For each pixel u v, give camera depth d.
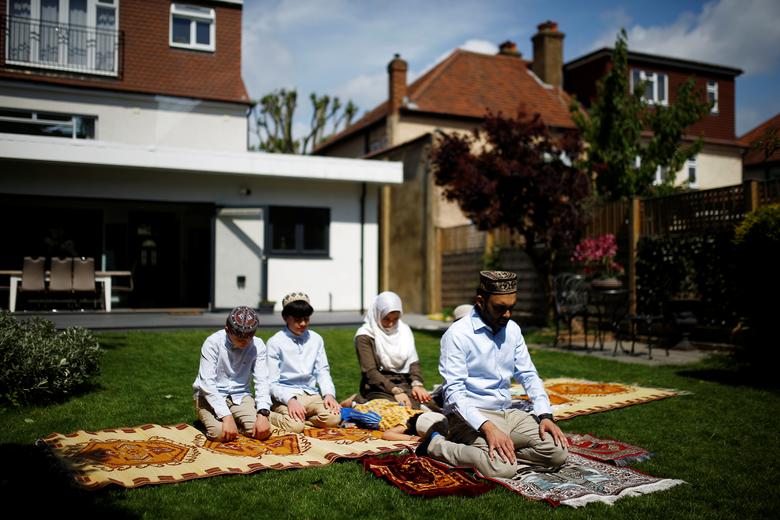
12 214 14.73
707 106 14.06
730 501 3.18
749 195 8.91
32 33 14.73
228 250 14.12
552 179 10.46
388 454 4.00
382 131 20.73
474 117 20.00
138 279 17.09
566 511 3.01
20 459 3.70
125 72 15.44
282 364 4.88
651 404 5.61
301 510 3.00
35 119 14.55
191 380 6.54
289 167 14.15
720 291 9.36
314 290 15.17
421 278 17.42
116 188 13.53
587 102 22.52
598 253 10.47
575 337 11.18
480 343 3.69
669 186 14.30
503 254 14.30
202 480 3.39
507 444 3.39
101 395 5.64
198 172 13.88
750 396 5.96
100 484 3.16
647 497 3.22
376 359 5.18
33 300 12.72
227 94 16.33
